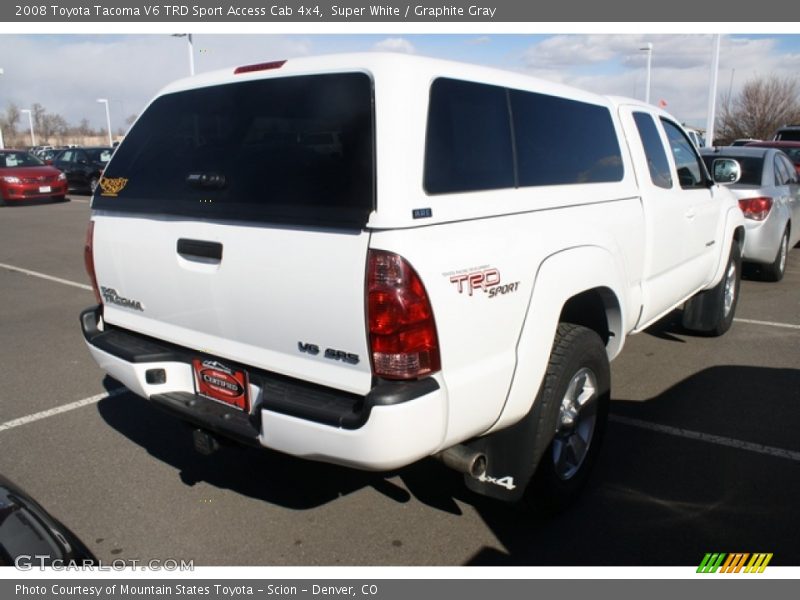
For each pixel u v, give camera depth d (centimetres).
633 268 407
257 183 279
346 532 334
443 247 255
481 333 271
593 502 357
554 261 309
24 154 2019
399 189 245
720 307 606
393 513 350
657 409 473
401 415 243
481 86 296
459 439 274
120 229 338
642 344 618
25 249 1187
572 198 342
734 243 621
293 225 264
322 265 255
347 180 252
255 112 291
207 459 409
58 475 388
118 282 347
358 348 252
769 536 328
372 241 243
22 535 242
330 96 267
